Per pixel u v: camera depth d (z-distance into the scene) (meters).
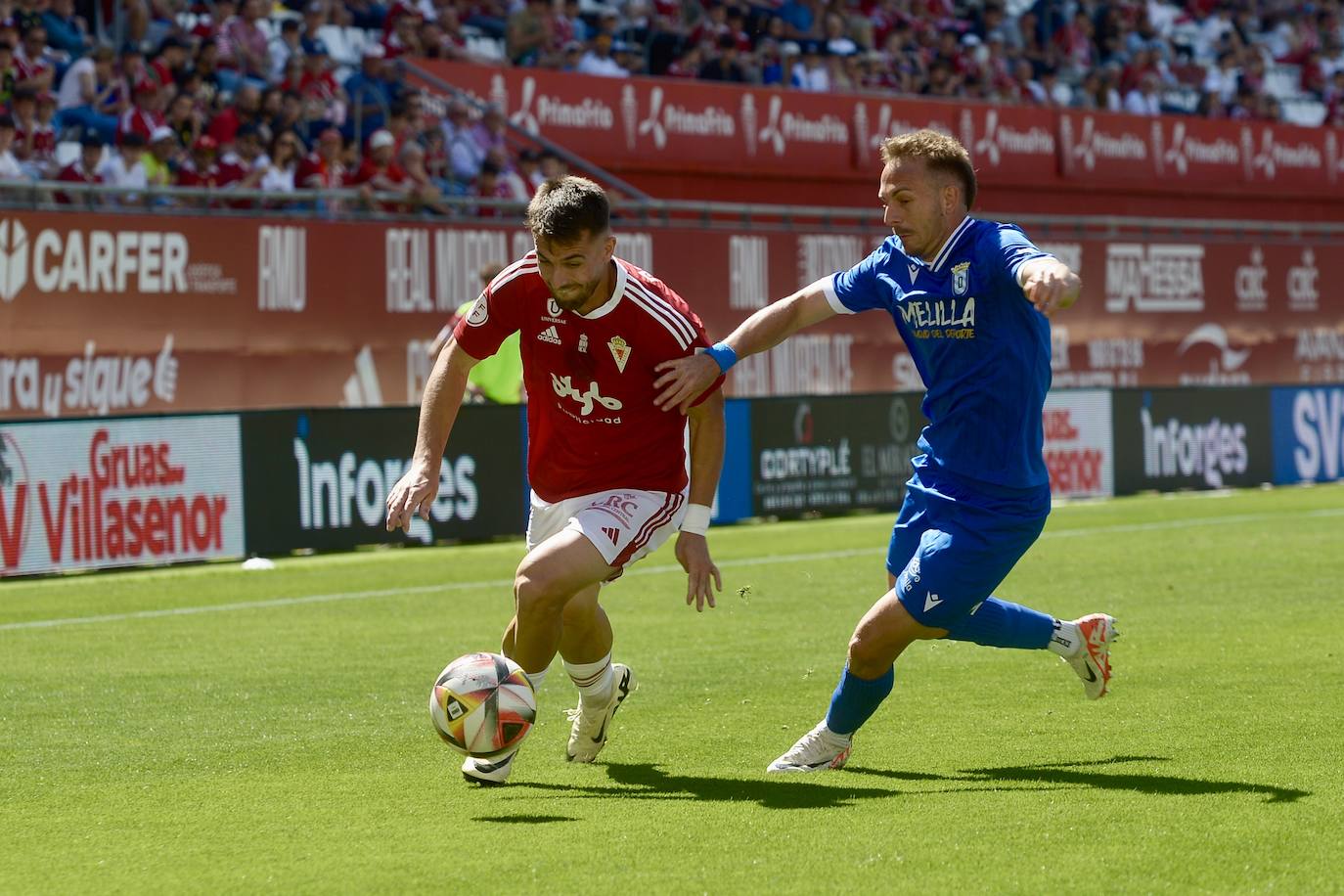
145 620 20.83
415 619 20.80
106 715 14.33
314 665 17.16
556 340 10.95
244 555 28.12
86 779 11.69
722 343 11.21
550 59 45.12
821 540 30.58
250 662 17.39
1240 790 10.51
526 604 10.66
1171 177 55.00
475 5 46.69
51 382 30.92
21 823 10.26
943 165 10.57
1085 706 13.96
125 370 31.92
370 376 35.38
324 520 29.02
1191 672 15.61
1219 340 50.12
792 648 18.02
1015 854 8.95
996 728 13.07
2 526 25.48
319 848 9.41
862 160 48.91
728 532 32.22
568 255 10.11
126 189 31.97
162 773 11.89
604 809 10.34
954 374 10.88
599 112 44.28
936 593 10.84
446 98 40.94
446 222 36.47
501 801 10.68
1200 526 31.38
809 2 51.97
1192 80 60.12
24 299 30.55
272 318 33.91
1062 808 10.06
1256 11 65.94
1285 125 57.91
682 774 11.55
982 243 10.55
